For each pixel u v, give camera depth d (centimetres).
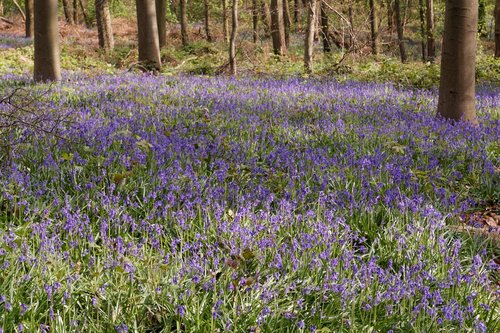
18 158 683
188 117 1001
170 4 4644
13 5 5403
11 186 571
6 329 366
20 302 391
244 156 773
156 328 405
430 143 884
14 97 1013
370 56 2281
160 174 636
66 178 636
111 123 877
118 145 760
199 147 773
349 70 1936
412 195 647
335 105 1173
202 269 450
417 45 4197
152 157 704
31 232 502
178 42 3700
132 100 1147
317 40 3728
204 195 616
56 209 555
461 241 582
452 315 420
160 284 431
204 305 416
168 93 1255
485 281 484
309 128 953
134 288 428
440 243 535
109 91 1248
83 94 1209
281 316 414
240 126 920
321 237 520
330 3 2452
